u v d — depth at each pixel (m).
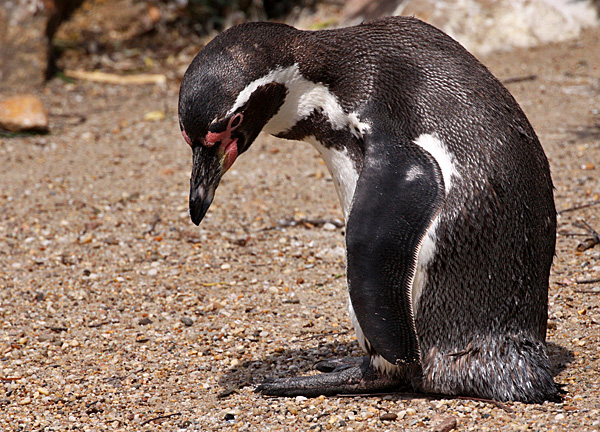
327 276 21.27
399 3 39.62
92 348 18.06
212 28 43.88
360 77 13.91
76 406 15.45
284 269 21.84
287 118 14.64
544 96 32.34
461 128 13.26
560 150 27.77
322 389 15.02
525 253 13.44
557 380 14.77
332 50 14.13
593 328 17.05
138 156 31.14
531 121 30.20
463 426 13.00
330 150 14.51
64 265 22.56
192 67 13.94
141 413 15.00
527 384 13.53
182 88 13.95
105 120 35.12
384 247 12.75
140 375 16.69
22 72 38.44
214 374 16.59
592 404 13.42
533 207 13.47
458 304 13.42
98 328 19.05
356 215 12.95
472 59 14.12
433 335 13.68
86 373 16.88
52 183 28.59
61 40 41.97
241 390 15.73
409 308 12.80
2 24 38.22
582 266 20.19
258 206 26.06
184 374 16.66
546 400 13.61
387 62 13.88
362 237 12.86
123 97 37.78
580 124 29.52
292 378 15.37
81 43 42.12
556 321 17.53
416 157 13.05
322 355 17.08
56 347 18.11
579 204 24.06
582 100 31.66
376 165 13.13
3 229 24.91
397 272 12.74
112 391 16.02
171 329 18.80
